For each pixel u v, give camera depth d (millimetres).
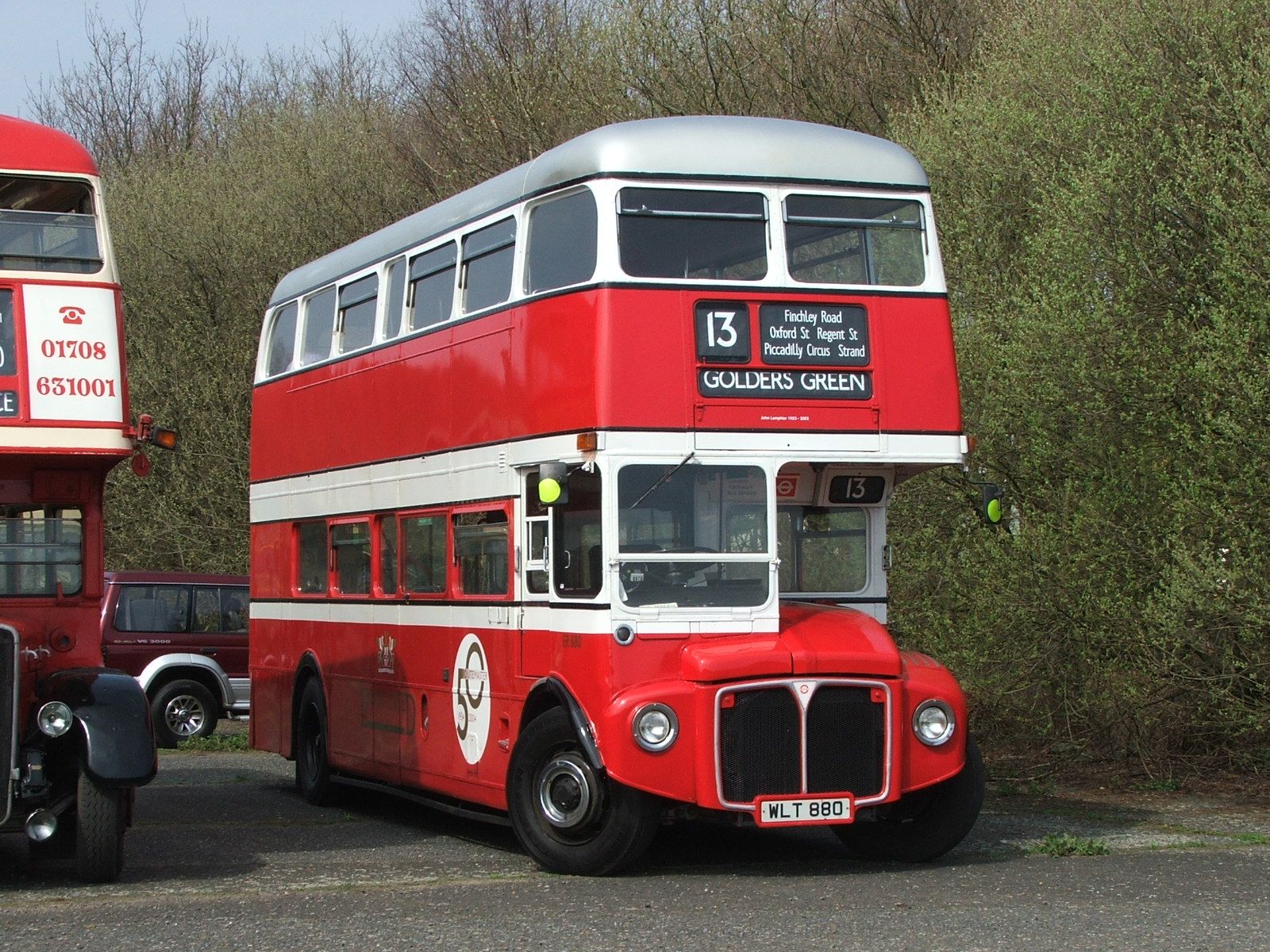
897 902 8859
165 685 21328
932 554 16141
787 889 9406
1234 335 13195
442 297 12492
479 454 11570
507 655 11109
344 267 14766
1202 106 15156
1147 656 14430
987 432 15992
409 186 35562
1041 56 18031
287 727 15758
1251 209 13570
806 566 11047
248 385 31969
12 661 9609
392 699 13219
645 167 10297
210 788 16688
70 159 10273
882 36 28297
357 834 12789
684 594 10055
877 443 10531
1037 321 14656
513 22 35531
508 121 30031
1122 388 14406
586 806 9938
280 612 16047
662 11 27609
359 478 14000
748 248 10422
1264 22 15438
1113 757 15797
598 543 10000
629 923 8352
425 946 7785
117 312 10281
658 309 10141
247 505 31375
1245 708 13664
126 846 11898
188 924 8406
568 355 10336
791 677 9852
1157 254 14953
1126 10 16453
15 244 10078
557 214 10750
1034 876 9812
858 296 10617
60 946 7852
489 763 11383
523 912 8727
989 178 17859
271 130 37031
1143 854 10773
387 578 13477
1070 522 14953
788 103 27422
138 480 31719
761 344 10336
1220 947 7516
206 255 33156
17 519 10562
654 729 9672
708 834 12273
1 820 9539
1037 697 15602
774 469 10281
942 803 10500
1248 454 13453
